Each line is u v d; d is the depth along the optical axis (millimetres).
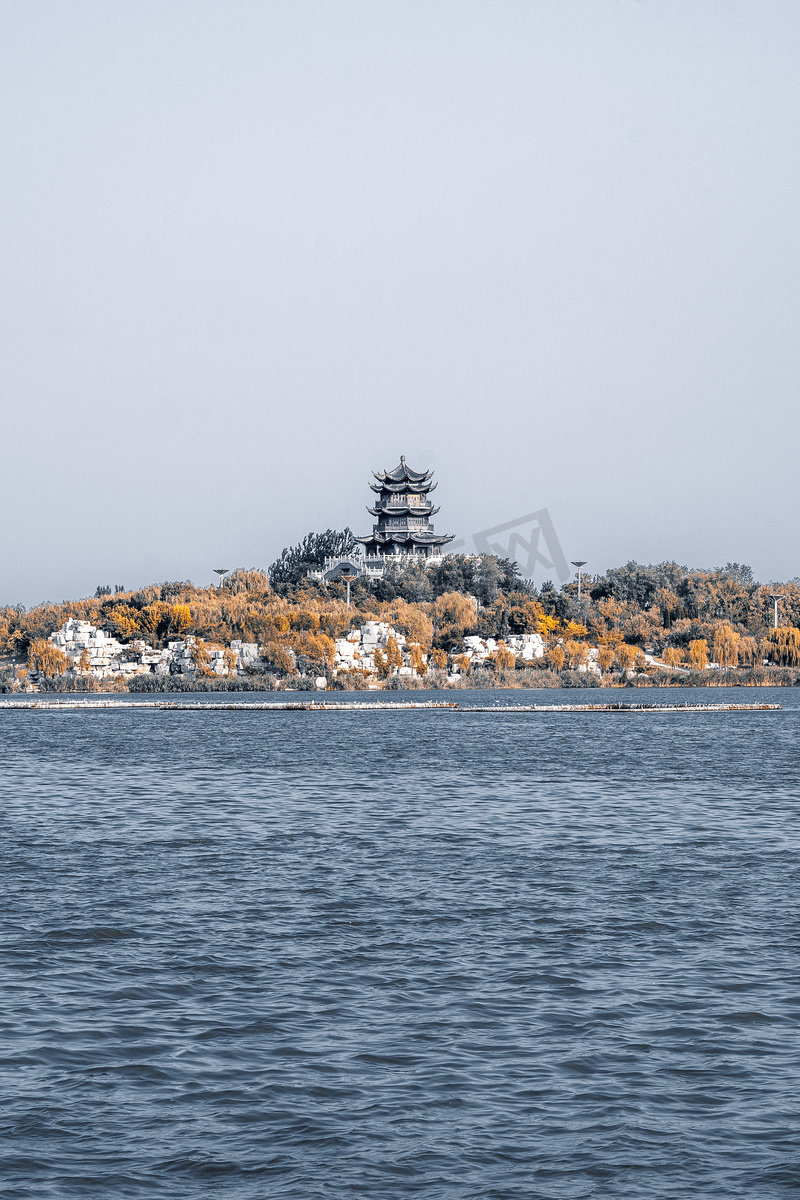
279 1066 66438
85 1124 58812
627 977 83562
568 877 120438
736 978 83000
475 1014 75375
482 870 124375
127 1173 53875
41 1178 53281
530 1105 61219
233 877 120562
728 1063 66750
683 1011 75812
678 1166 54531
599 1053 68312
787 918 101438
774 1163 54719
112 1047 69250
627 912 104000
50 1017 74625
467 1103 61469
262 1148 56438
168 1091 62875
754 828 155250
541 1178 53562
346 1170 54219
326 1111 60500
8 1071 65438
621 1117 59688
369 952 90500
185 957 88938
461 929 97938
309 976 83938
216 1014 75375
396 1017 74812
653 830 153500
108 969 85562
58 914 103188
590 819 164125
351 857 132625
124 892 112875
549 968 85812
